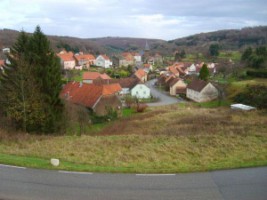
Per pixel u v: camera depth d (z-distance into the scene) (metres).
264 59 87.00
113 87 63.31
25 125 27.69
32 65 28.06
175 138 21.55
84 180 12.50
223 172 13.80
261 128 26.67
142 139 21.45
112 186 11.93
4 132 24.09
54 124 28.70
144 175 13.23
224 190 11.72
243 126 29.17
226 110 49.66
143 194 11.25
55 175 12.97
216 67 108.56
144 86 78.00
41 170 13.52
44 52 29.16
